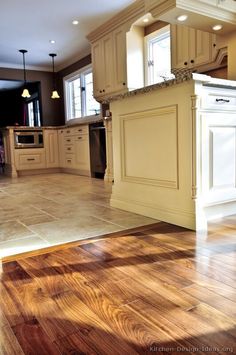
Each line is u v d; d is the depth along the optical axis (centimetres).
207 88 192
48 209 270
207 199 200
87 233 194
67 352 83
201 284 119
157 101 212
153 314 99
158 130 214
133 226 206
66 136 601
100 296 113
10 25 454
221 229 191
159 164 216
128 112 240
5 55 598
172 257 148
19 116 927
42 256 156
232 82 196
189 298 109
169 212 211
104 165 485
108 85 455
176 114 198
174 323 94
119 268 138
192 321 95
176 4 203
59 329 94
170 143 205
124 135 249
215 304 104
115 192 270
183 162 197
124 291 116
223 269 132
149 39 418
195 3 209
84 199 314
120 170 259
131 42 414
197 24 232
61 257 154
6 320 99
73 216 241
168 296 111
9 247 171
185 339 86
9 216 246
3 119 971
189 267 135
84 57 600
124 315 100
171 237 179
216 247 160
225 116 204
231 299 107
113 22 423
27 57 616
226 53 264
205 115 193
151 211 228
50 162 638
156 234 186
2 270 140
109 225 210
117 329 92
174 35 321
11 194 361
